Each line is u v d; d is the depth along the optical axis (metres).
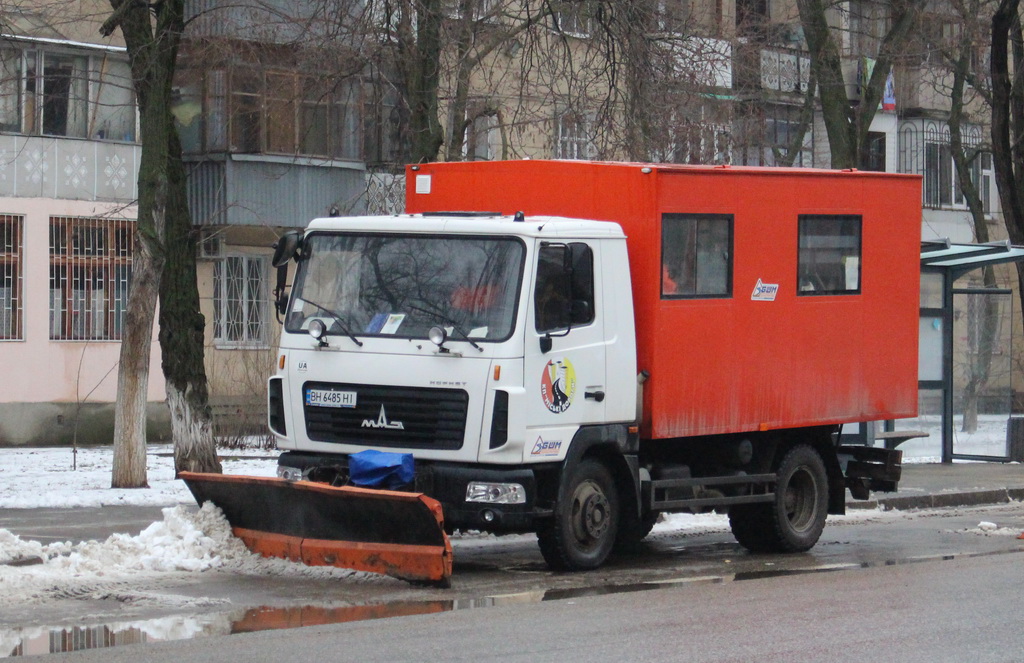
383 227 16.12
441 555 14.59
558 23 28.48
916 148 56.66
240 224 38.12
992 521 23.55
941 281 32.72
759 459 18.55
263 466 27.75
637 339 16.69
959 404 34.22
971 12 39.47
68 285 36.59
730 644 11.87
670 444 17.81
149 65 23.16
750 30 43.53
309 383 16.03
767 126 46.44
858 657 11.41
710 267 17.33
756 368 17.91
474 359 15.22
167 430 38.03
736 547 19.62
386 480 15.27
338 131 39.31
